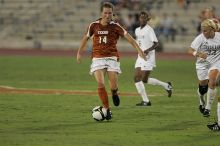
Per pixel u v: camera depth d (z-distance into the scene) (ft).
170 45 419.95
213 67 142.20
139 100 180.04
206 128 127.44
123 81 243.40
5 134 118.62
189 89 214.69
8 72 277.85
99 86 136.36
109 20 137.08
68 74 271.08
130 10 447.01
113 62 138.00
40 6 483.10
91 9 470.39
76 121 136.36
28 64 322.34
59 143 109.81
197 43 144.36
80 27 462.19
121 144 109.29
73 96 186.80
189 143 110.73
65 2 480.23
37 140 112.57
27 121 135.54
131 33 421.18
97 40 138.00
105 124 132.46
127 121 137.28
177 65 324.80
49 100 175.83
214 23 142.20
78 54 140.67
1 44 455.22
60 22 467.93
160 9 455.63
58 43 444.14
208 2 455.63
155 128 127.65
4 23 477.77
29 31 466.70
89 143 110.11
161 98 185.88
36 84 226.99
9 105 163.12
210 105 143.43
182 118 142.31
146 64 173.37
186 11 452.76
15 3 490.90
